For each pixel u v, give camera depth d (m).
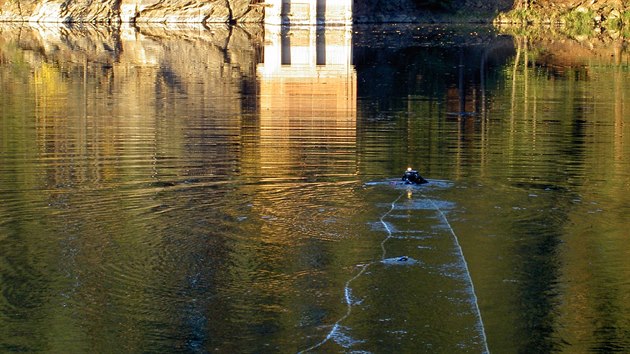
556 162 17.56
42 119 23.00
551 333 9.62
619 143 19.72
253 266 11.46
